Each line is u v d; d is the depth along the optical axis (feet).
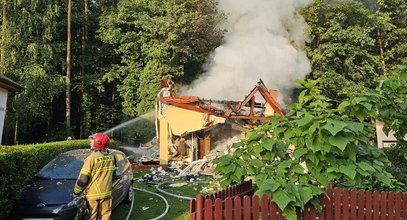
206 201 8.89
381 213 10.12
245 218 9.06
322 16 76.28
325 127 8.94
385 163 12.13
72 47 74.84
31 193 15.31
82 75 76.18
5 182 13.99
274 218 9.12
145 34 69.56
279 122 11.23
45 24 60.85
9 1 57.72
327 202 9.86
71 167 18.01
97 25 80.84
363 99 10.13
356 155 10.73
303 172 10.04
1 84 26.03
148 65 67.46
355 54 69.82
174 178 33.24
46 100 61.87
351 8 73.20
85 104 74.49
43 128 77.77
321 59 69.46
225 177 11.07
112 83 82.89
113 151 20.72
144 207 20.36
